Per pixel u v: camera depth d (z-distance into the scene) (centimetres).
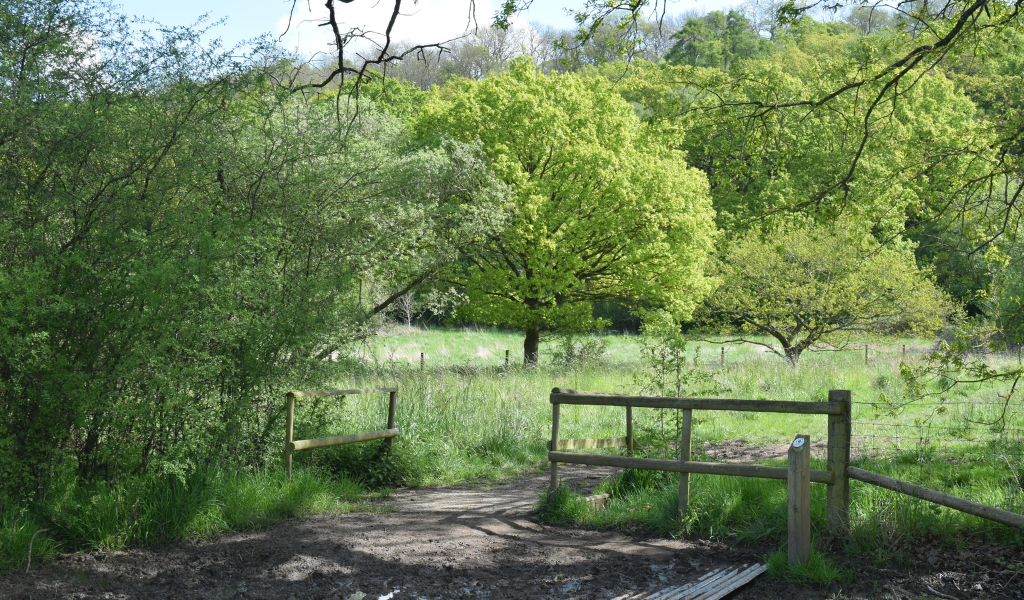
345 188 979
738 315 2272
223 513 628
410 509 720
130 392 618
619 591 470
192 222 668
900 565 489
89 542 559
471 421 1123
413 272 1720
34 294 546
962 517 538
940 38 766
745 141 867
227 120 746
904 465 752
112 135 640
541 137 2308
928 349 2330
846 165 1939
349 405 1048
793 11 761
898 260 1992
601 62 797
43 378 577
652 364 845
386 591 481
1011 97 1484
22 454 583
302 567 525
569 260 2252
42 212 608
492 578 502
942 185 794
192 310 645
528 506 723
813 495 607
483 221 1750
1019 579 454
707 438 1154
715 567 510
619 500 681
